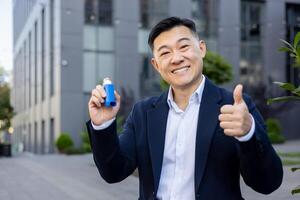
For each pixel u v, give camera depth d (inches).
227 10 1159.6
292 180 418.6
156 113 86.8
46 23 1210.0
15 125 1989.4
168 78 86.1
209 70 536.4
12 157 1107.3
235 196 79.9
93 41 1071.6
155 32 86.7
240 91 70.3
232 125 69.4
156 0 1114.1
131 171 88.7
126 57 1088.8
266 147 73.4
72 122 1047.0
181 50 84.9
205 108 82.2
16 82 1958.7
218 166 78.9
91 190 421.1
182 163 81.6
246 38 1180.5
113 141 81.3
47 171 637.9
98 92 79.7
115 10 1087.6
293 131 1218.0
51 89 1171.3
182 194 80.7
